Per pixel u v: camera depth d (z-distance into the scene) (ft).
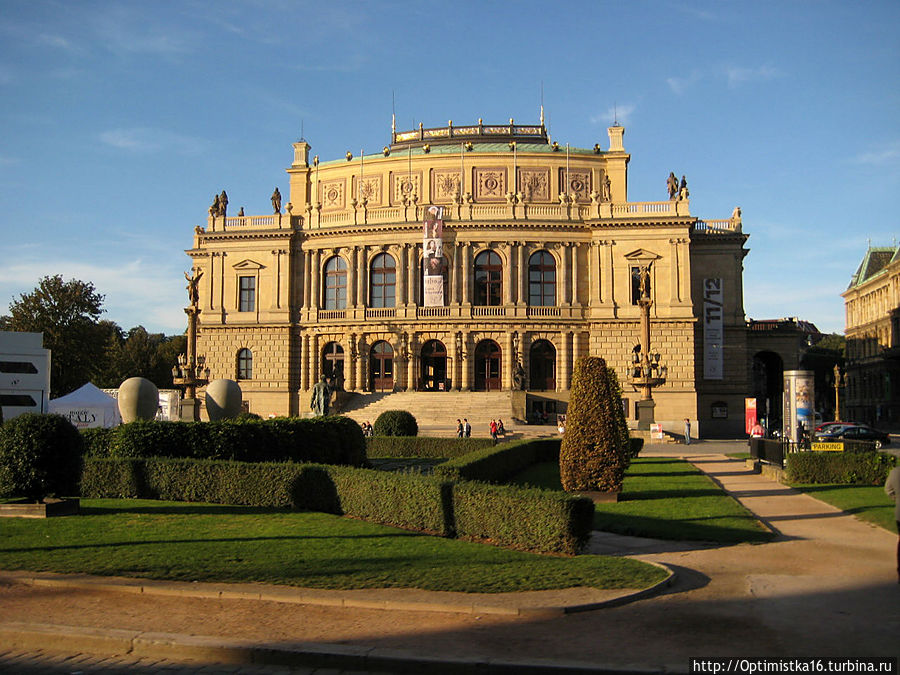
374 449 191.01
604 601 55.01
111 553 71.00
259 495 102.58
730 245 331.57
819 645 46.83
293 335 333.83
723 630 49.75
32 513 92.68
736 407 327.47
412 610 53.93
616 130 348.79
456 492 83.51
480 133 371.56
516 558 68.74
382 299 327.67
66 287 369.09
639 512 101.91
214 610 54.44
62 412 223.10
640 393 307.78
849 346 573.74
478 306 316.60
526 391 305.94
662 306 312.50
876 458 128.67
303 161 366.63
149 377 446.60
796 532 87.56
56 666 46.47
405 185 344.90
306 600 55.83
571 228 320.09
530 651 45.70
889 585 62.08
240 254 338.54
